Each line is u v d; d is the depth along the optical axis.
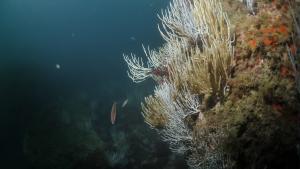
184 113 4.10
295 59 3.38
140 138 8.67
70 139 8.98
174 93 4.18
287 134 3.15
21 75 18.17
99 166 8.66
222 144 3.49
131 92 11.20
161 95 4.24
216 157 3.50
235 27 4.02
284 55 3.47
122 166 8.55
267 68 3.50
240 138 3.42
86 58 18.56
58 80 17.78
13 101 16.89
